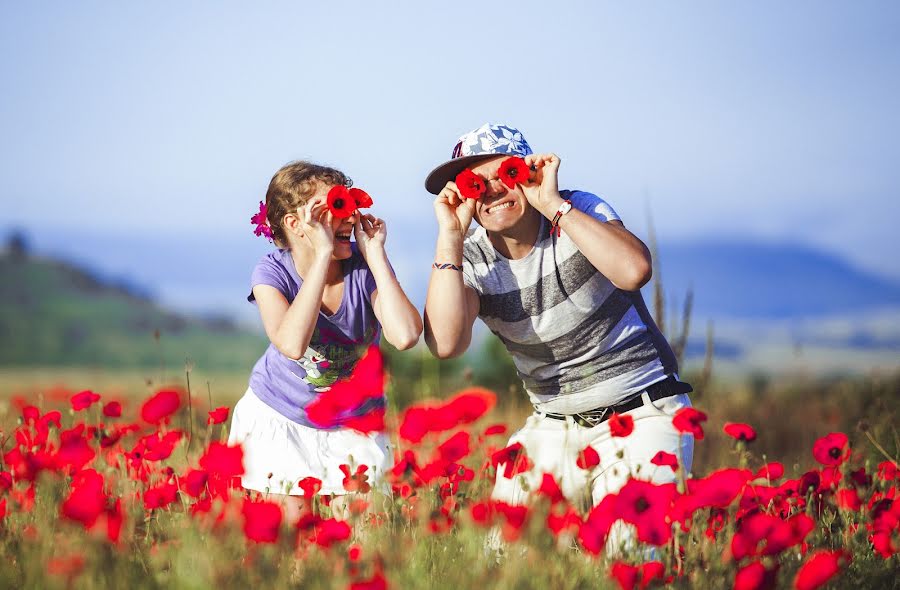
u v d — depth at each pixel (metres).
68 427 11.30
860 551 8.35
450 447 8.30
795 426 19.03
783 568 7.48
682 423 8.05
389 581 6.77
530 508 7.39
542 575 6.87
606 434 9.54
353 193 9.37
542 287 9.51
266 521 6.77
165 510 8.56
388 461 9.81
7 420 11.30
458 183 9.22
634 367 9.58
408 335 9.23
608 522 6.90
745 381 26.67
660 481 9.03
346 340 9.81
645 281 9.02
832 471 9.41
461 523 8.32
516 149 9.51
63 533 7.76
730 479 7.12
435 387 16.59
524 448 8.70
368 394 8.48
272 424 9.75
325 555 7.31
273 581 6.83
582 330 9.51
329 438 9.79
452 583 7.01
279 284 9.77
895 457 12.31
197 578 6.66
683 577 7.38
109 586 6.84
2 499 8.43
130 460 9.38
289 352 9.05
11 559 7.59
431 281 9.48
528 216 9.50
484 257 9.74
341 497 9.55
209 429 10.16
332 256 9.64
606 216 9.58
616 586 7.03
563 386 9.74
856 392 20.95
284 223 9.72
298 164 9.88
